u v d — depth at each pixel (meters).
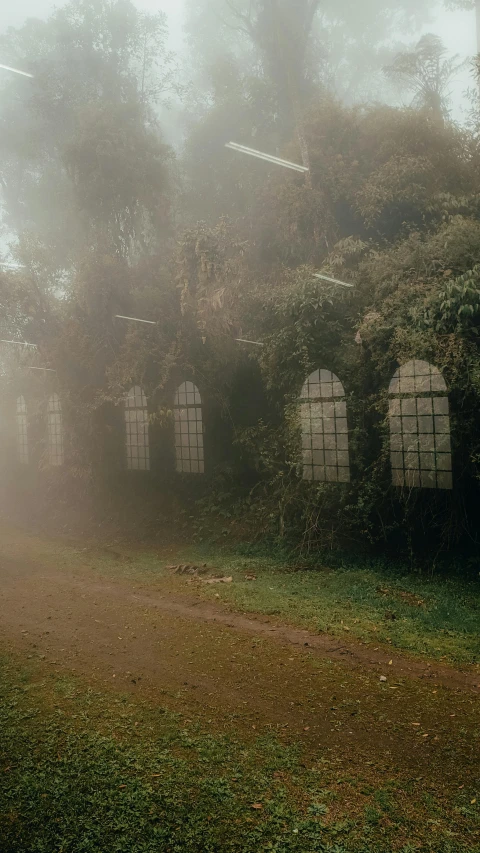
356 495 9.80
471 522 8.91
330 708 4.96
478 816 3.51
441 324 8.51
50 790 3.89
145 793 3.81
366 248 11.70
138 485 14.70
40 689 5.50
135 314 13.72
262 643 6.51
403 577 8.79
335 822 3.50
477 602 7.60
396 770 4.02
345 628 6.86
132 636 6.88
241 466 12.74
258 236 14.38
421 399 8.94
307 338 10.16
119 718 4.89
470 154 12.57
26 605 8.27
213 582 9.06
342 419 9.91
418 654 6.09
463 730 4.52
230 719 4.82
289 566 9.82
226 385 12.58
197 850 3.31
